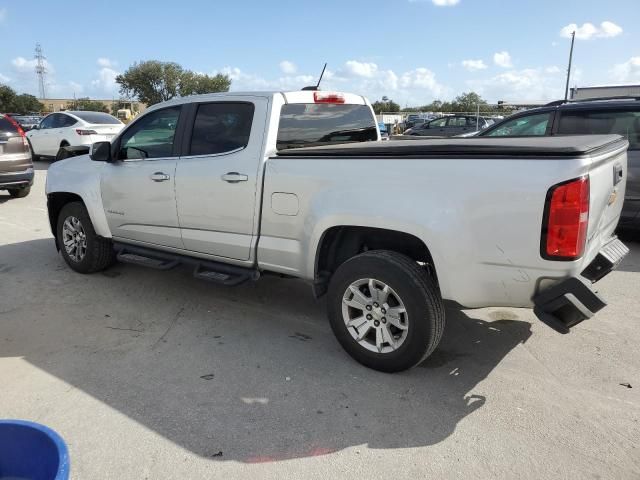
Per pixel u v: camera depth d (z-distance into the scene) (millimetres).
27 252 6480
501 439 2857
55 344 3996
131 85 65500
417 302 3271
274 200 3865
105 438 2854
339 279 3600
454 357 3801
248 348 3951
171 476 2570
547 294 2951
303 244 3771
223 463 2664
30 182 9711
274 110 4016
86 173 5332
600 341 4039
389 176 3307
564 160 2799
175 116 4574
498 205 2955
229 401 3219
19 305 4770
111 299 4945
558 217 2811
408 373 3568
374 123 5145
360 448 2783
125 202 4953
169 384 3414
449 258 3129
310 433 2906
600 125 6629
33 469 1980
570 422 3012
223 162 4141
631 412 3109
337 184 3521
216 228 4281
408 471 2611
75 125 14500
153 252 4941
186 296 5043
